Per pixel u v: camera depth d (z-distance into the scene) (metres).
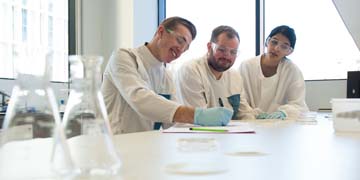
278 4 3.51
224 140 0.89
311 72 3.28
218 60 2.16
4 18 2.86
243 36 3.64
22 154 0.43
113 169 0.48
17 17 2.97
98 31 3.64
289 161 0.59
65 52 3.45
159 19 3.95
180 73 2.17
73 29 3.51
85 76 0.50
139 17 3.67
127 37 3.59
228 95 2.26
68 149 0.45
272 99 2.56
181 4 3.94
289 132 1.11
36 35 3.14
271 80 2.54
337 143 0.83
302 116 2.10
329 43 3.22
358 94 2.71
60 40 3.41
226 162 0.58
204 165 0.55
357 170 0.52
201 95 2.13
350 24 2.39
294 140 0.89
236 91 2.29
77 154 0.48
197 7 3.86
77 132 0.49
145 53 1.82
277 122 1.65
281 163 0.57
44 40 3.22
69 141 0.48
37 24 3.16
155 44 1.83
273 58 2.52
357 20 2.35
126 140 0.89
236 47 2.18
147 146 0.77
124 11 3.59
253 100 2.59
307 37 3.31
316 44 3.27
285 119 1.98
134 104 1.50
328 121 1.69
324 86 3.12
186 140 0.82
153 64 1.84
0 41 2.80
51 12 3.31
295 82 2.54
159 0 3.95
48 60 0.44
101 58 0.51
